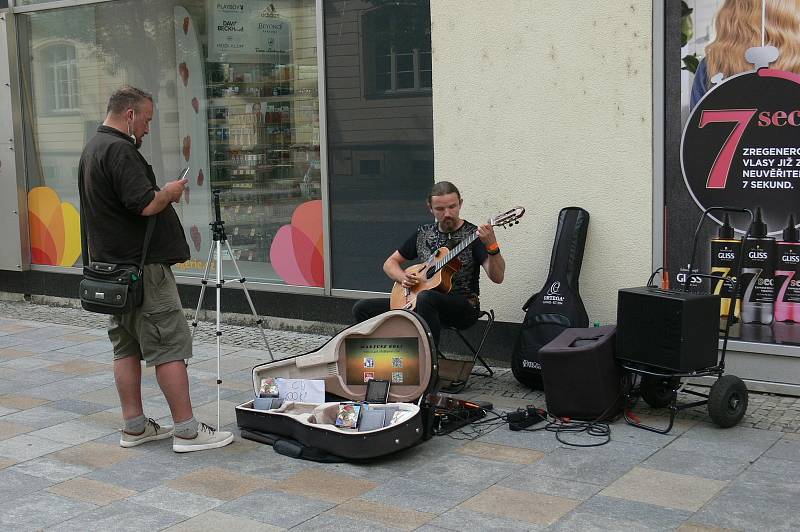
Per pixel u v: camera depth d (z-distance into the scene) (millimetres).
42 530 3707
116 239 4430
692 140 5445
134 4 8289
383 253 6957
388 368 4879
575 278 5602
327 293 7234
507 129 6027
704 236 5465
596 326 5645
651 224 5582
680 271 5566
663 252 5582
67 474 4348
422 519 3715
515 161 6023
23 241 9031
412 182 6723
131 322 4551
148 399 5609
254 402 4852
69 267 8844
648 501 3838
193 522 3752
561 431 4762
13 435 4949
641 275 5645
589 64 5680
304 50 7254
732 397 4727
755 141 5266
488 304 6227
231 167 7863
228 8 7703
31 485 4215
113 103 4516
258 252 7730
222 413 5297
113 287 4367
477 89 6113
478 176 6184
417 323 4805
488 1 5996
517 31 5910
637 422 4820
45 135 8930
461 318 5543
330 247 7191
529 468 4258
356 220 7059
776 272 5281
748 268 5355
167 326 4531
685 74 5422
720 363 4809
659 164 5516
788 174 5191
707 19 5312
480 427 4883
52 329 7781
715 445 4500
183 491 4098
